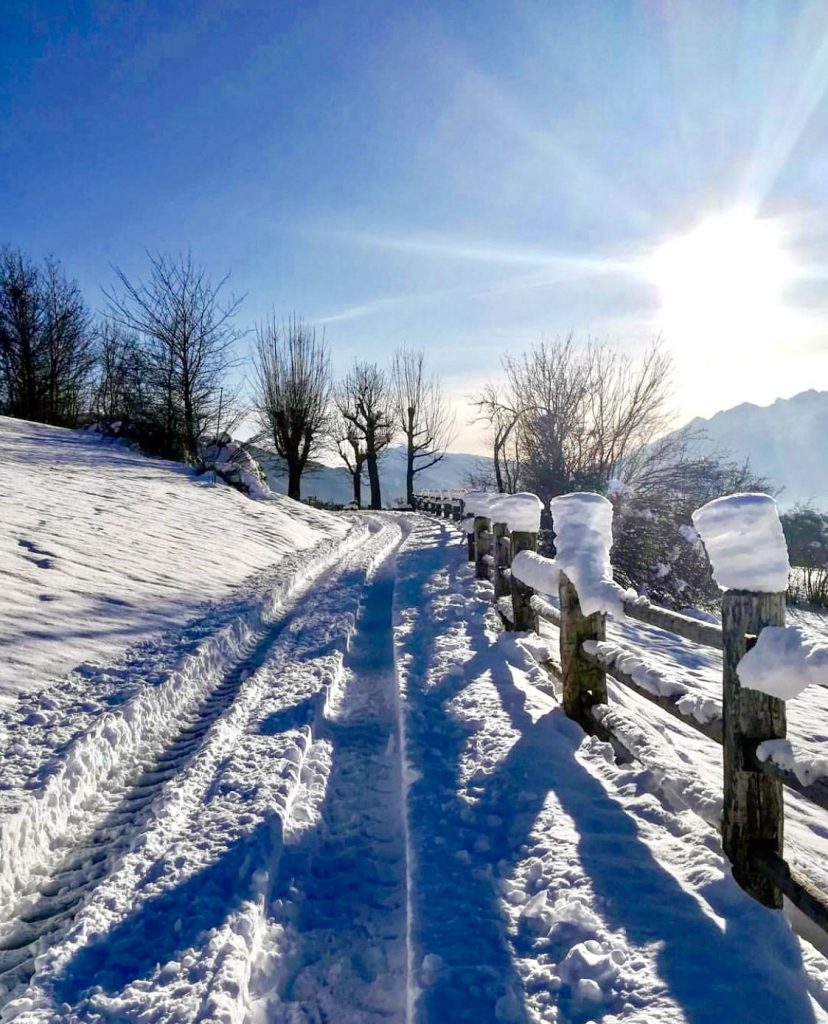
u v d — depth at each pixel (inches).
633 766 127.4
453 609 279.6
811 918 75.2
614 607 138.2
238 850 112.4
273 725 171.0
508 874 98.6
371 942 97.6
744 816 89.0
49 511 401.4
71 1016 79.4
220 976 84.4
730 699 90.4
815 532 900.6
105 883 104.9
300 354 1321.4
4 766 137.6
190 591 323.3
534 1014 71.5
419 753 143.6
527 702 165.5
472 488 917.8
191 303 831.1
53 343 1184.2
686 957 76.7
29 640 211.9
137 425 857.5
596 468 685.3
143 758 161.6
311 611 319.3
